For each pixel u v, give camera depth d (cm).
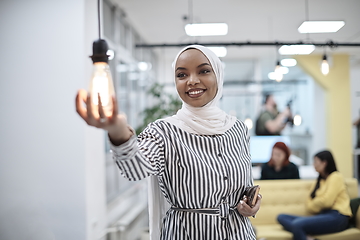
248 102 1069
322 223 286
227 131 114
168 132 102
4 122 292
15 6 295
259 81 841
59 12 292
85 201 285
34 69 291
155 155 92
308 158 875
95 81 68
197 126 105
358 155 705
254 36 599
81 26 290
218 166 102
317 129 824
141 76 620
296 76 1002
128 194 470
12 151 291
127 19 505
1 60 293
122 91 485
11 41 294
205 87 108
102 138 333
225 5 450
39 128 290
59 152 288
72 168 286
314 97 829
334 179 303
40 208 287
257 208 104
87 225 285
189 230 101
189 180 99
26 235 285
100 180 323
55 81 290
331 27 376
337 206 298
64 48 290
